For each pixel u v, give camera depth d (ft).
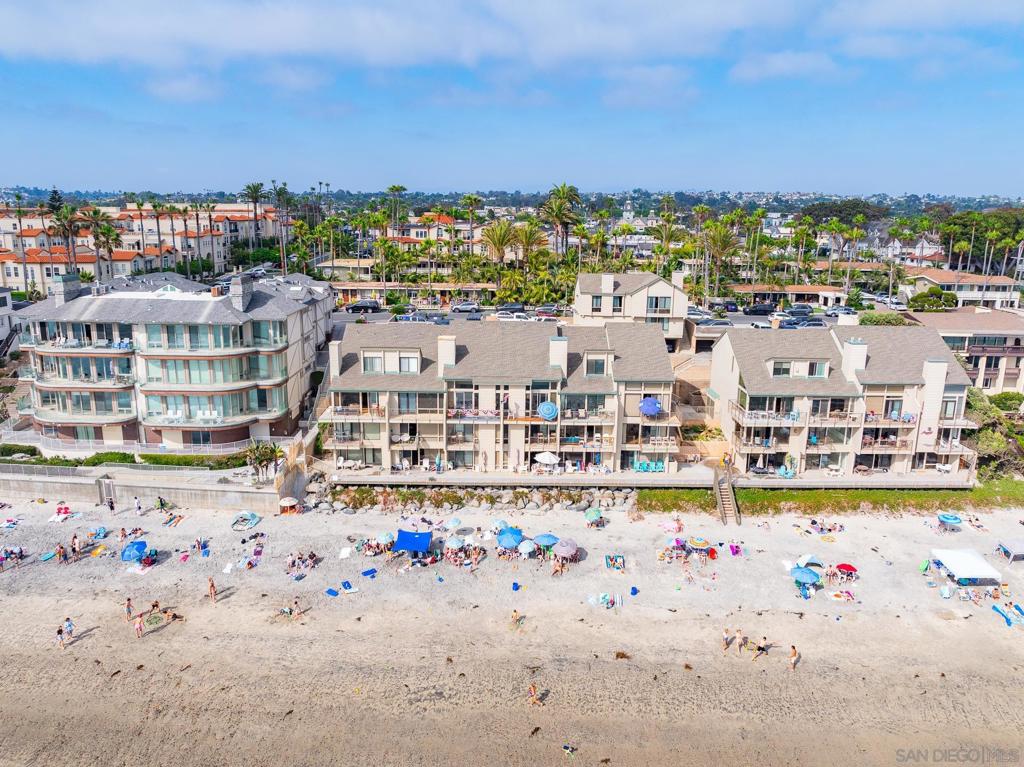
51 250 410.72
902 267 542.98
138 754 115.65
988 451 212.64
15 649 139.03
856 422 203.10
